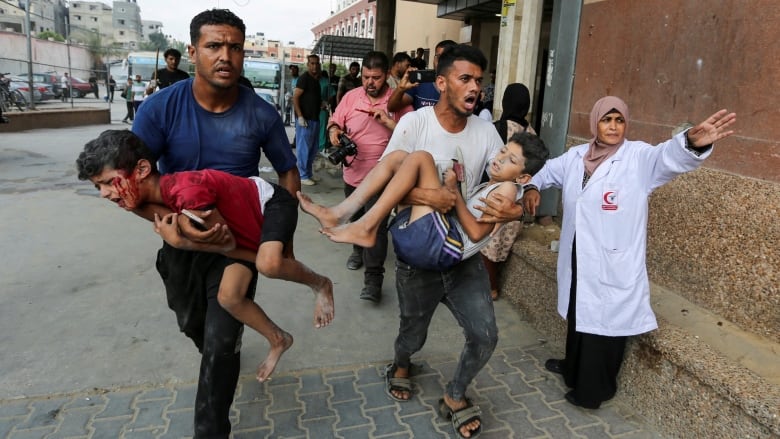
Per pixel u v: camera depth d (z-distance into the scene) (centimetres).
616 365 293
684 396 265
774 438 222
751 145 298
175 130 234
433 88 441
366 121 438
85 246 517
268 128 250
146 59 2325
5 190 715
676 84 346
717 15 316
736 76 306
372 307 415
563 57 453
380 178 239
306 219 647
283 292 436
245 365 328
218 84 222
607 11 405
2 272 448
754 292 298
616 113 270
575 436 276
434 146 261
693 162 240
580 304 285
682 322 311
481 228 235
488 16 1390
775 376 259
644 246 278
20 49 2345
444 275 259
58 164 917
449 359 345
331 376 320
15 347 335
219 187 212
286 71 2192
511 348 362
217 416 223
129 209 209
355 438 267
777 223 285
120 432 263
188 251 236
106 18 8700
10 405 280
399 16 2142
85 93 2655
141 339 350
